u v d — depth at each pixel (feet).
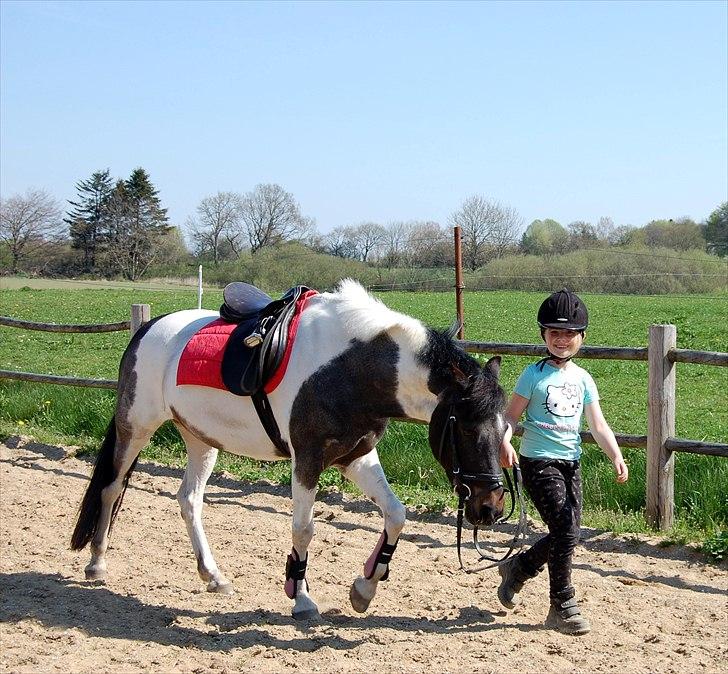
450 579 16.53
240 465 26.13
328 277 119.34
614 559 17.84
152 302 118.62
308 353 13.94
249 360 14.33
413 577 16.60
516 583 14.21
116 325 29.17
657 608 14.94
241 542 18.85
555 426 13.55
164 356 15.93
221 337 15.19
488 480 12.50
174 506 22.00
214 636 13.47
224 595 15.49
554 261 105.60
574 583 16.26
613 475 21.95
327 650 12.81
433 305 113.80
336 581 16.34
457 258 31.32
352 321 13.69
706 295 107.14
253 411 14.49
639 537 19.02
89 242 222.28
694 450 18.94
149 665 12.26
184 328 16.11
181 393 15.38
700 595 15.71
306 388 13.76
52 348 67.00
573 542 13.42
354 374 13.58
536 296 138.21
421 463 24.47
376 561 13.93
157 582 16.19
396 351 13.33
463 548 18.65
